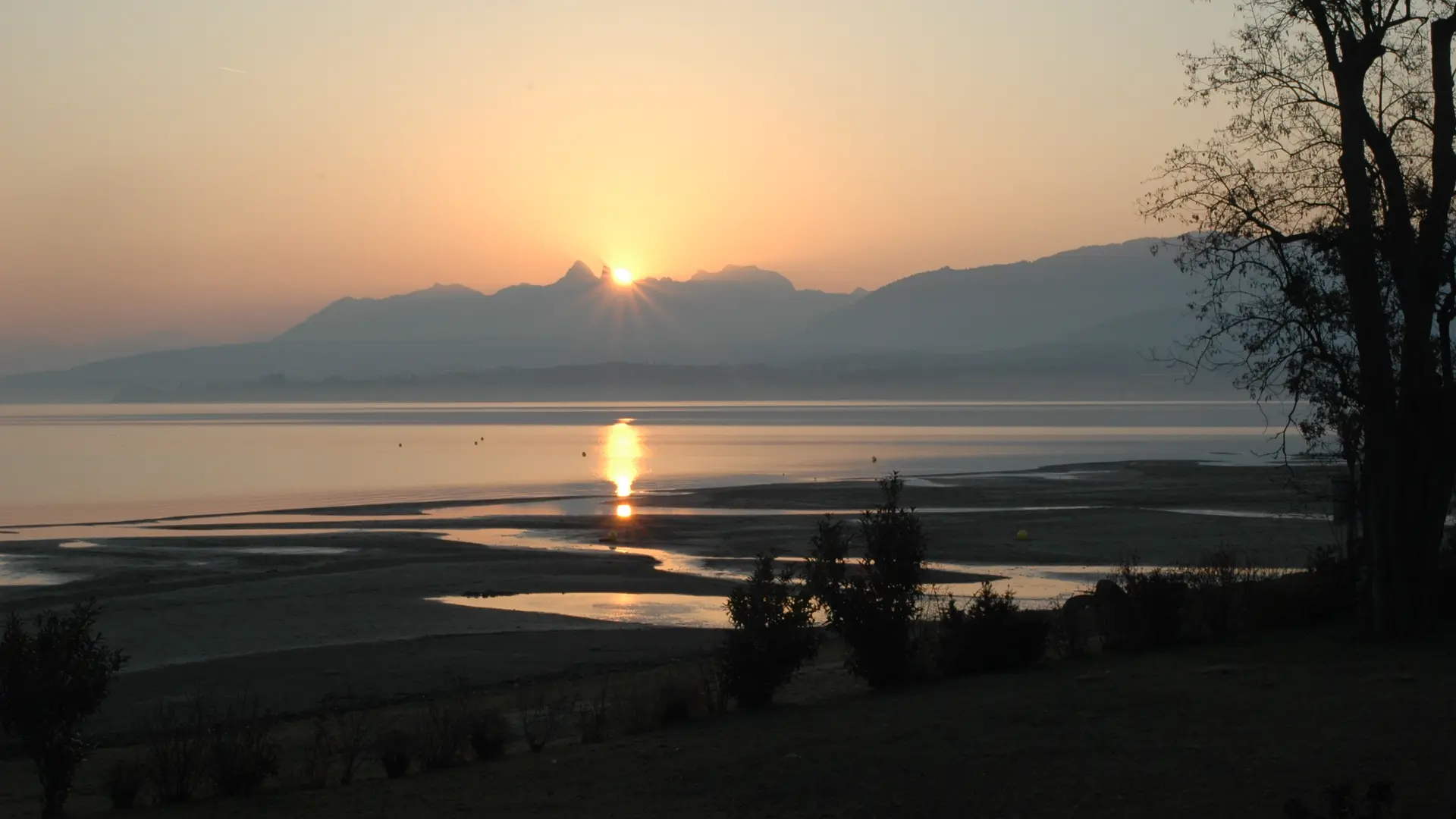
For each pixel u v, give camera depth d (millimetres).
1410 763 10844
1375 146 17531
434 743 14727
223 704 21016
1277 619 20141
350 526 53094
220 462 106125
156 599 32875
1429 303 17297
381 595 33594
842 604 17484
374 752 15656
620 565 39000
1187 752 11727
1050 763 11633
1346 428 20531
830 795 11141
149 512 60719
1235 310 19844
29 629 28625
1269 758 11320
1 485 79188
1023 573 36781
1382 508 17547
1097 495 63438
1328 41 17547
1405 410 17438
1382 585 17625
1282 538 43750
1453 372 18984
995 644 17781
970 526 48938
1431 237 17062
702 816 10781
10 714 12617
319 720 16891
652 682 21078
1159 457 104375
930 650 18906
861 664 17547
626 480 81000
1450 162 16906
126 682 22859
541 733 16828
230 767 13531
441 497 68188
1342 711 12984
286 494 71625
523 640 26938
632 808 11164
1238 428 176250
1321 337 19344
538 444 137750
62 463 104562
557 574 37156
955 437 151750
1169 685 15062
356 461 106438
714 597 33344
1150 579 20234
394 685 22516
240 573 38188
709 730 14719
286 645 26703
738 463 99125
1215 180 19422
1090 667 17156
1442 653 16141
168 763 13883
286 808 12273
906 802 10766
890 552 17797
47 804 12883
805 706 16047
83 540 47719
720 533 48281
